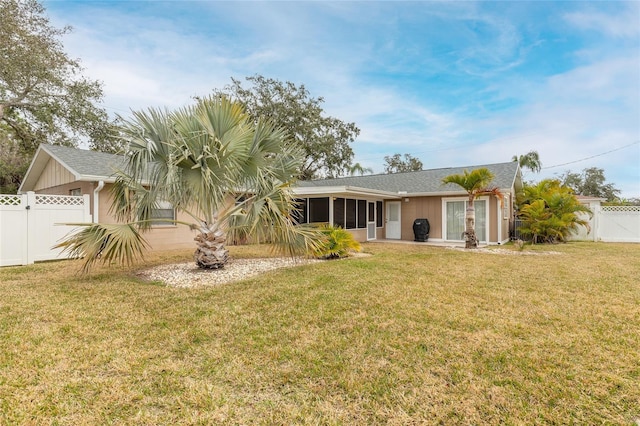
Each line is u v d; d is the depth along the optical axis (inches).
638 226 560.1
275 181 277.0
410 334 142.2
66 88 688.4
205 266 279.9
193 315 166.2
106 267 297.9
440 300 192.7
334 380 106.0
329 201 523.5
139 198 262.4
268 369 113.0
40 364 114.4
